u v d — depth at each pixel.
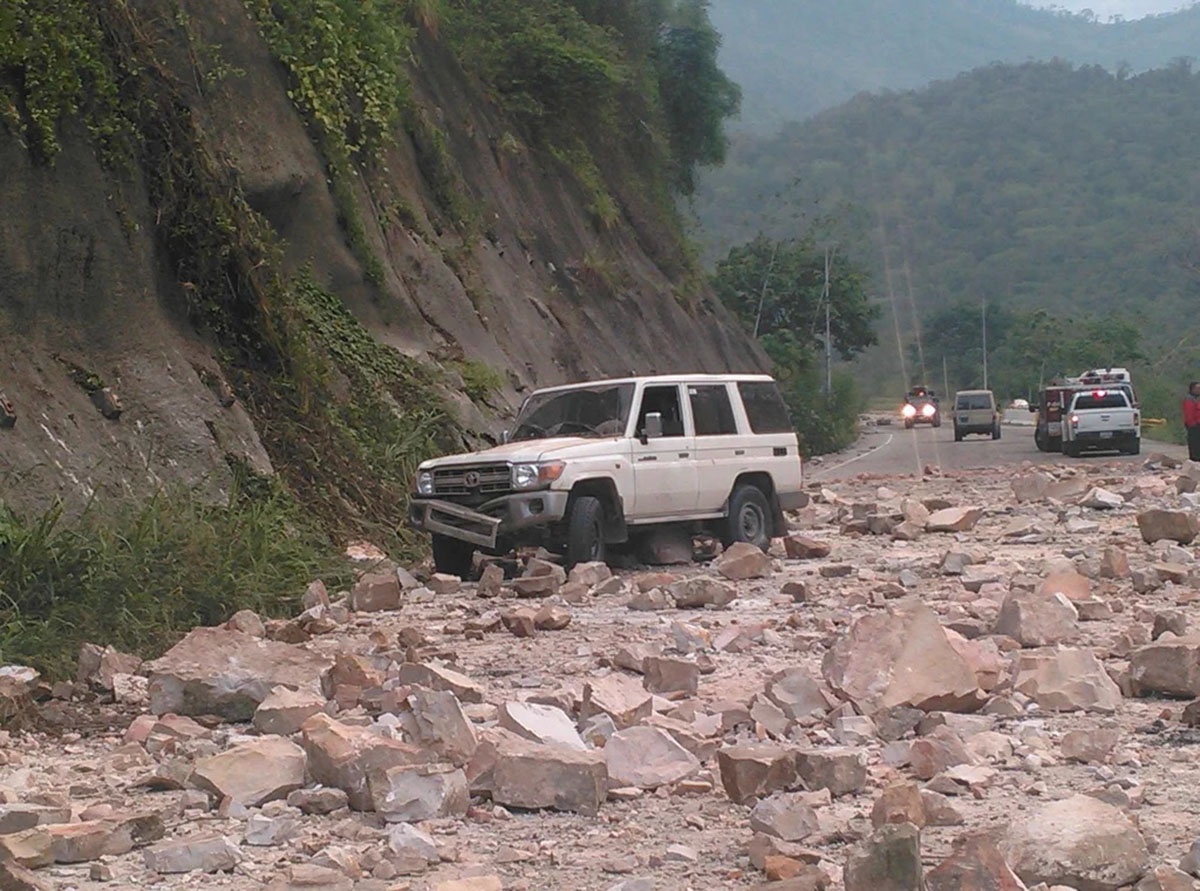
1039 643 9.87
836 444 55.72
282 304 18.72
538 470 14.70
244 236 18.44
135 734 7.87
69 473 13.75
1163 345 133.62
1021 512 21.16
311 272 22.73
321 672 8.77
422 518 15.26
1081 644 9.80
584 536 14.91
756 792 6.19
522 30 41.03
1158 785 6.31
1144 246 189.12
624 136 49.66
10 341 14.50
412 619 12.30
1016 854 4.90
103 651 9.76
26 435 13.67
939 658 7.71
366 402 20.84
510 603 13.18
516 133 39.19
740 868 5.35
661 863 5.41
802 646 10.03
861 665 7.89
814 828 5.64
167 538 12.28
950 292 197.12
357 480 17.92
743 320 80.31
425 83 33.88
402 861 5.35
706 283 55.56
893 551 16.77
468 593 14.09
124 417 15.12
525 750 6.36
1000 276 198.38
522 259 34.88
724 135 64.44
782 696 7.76
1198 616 10.98
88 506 12.34
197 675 8.34
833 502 25.03
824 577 14.18
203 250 17.56
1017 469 34.78
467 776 6.45
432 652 10.23
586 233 41.41
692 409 16.41
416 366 23.20
